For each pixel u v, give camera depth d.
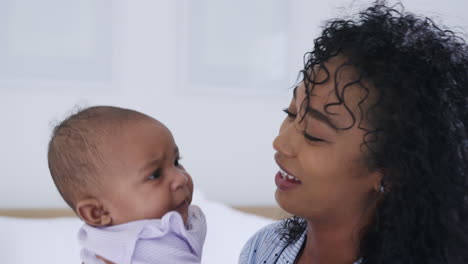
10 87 2.12
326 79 0.76
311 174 0.76
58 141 0.99
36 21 2.13
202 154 2.29
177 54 2.24
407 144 0.72
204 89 2.28
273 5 2.32
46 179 2.17
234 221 1.94
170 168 0.99
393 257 0.74
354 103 0.73
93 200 0.95
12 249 1.71
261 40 2.32
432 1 2.39
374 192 0.78
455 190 0.74
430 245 0.74
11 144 2.13
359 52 0.75
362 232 0.80
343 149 0.74
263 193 2.35
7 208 2.14
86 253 0.96
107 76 2.20
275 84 2.34
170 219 0.92
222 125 2.30
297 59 2.34
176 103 2.26
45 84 2.14
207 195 2.31
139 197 0.94
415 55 0.74
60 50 2.16
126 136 0.96
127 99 2.21
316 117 0.75
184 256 0.93
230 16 2.29
